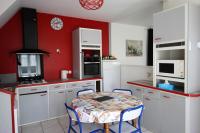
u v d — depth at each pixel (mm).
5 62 3738
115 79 4777
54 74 4371
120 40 5559
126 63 5738
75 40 4383
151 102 2992
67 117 3836
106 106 2107
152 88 2938
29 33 3762
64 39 4508
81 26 4785
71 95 3990
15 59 3842
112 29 5371
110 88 4688
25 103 3402
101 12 4195
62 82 3826
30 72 3955
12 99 2086
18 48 3881
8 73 3752
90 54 4672
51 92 3711
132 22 5352
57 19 4375
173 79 2697
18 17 3865
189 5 2467
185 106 2402
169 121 2650
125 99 2434
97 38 4410
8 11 3033
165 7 3258
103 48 5273
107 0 3367
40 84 3533
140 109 2066
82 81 4141
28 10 3738
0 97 2275
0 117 2305
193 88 2531
